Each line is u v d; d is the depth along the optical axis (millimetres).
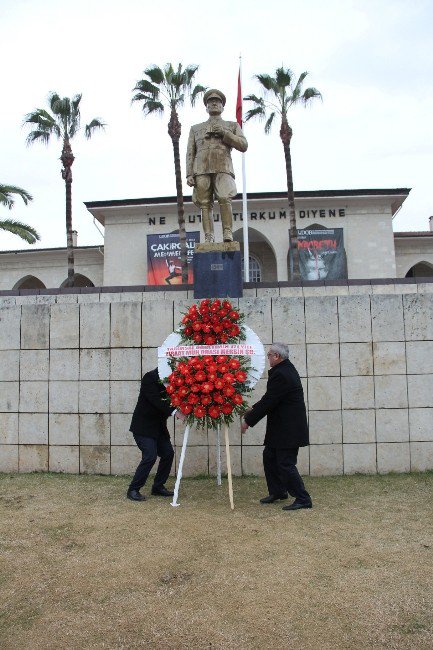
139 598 3453
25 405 7062
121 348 6953
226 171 8742
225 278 8445
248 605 3328
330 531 4602
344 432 6707
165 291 10820
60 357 7047
